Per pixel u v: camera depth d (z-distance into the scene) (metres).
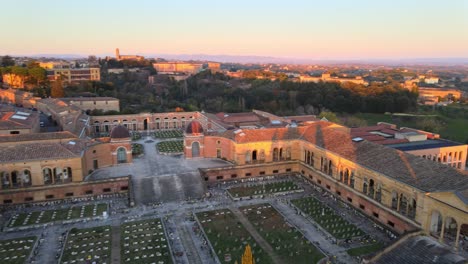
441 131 170.38
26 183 87.12
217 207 83.56
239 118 159.25
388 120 197.38
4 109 136.75
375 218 76.69
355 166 82.44
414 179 68.62
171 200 86.31
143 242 67.94
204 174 98.81
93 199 87.44
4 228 72.06
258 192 91.81
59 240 68.56
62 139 102.12
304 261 62.06
